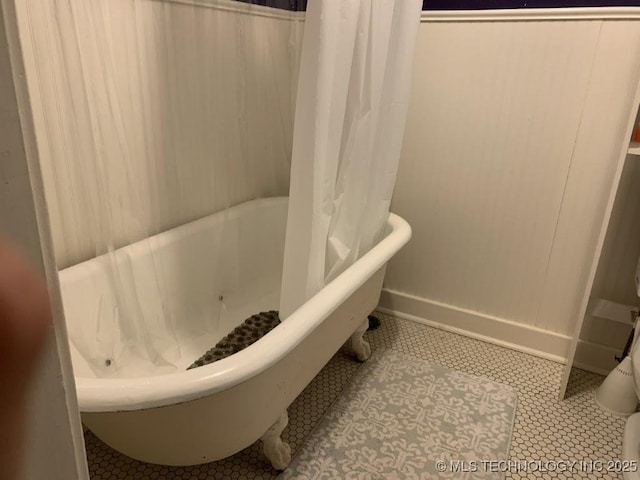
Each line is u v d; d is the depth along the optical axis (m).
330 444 1.43
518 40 1.63
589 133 1.62
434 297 2.09
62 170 1.12
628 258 1.69
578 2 1.55
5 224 0.32
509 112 1.71
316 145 1.16
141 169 1.34
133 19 1.23
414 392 1.67
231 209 1.71
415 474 1.34
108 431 1.03
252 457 1.38
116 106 1.17
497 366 1.84
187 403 0.94
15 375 0.33
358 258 1.54
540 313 1.89
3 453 0.35
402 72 1.40
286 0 1.60
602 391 1.63
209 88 1.49
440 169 1.89
